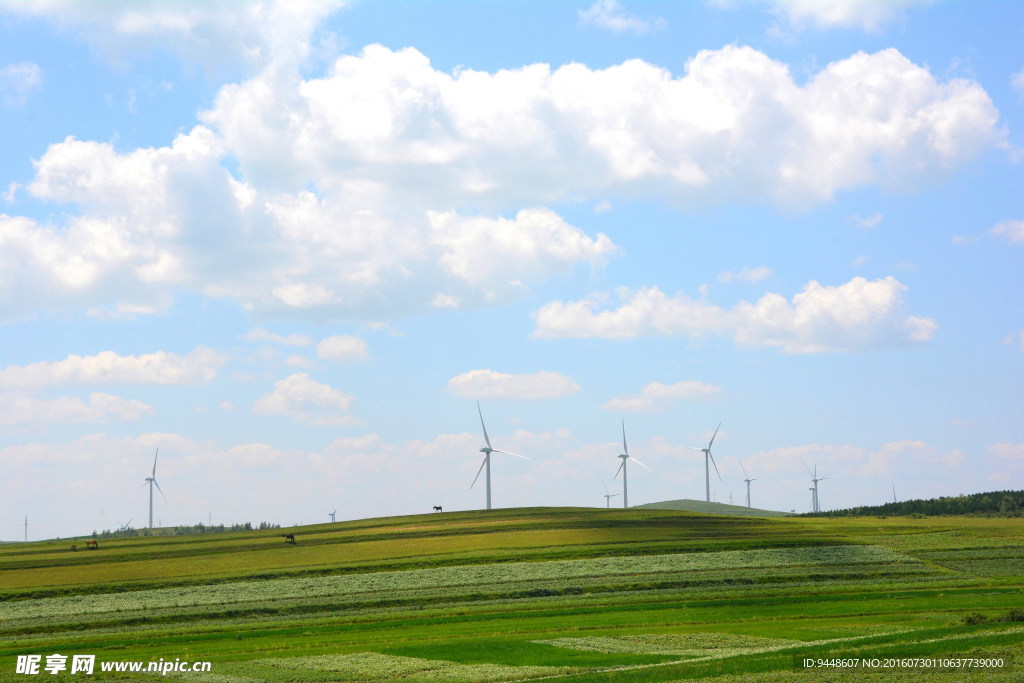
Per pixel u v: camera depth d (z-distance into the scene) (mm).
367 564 117250
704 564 110375
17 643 74250
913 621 68250
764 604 81750
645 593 93312
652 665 52344
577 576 104750
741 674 48344
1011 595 81312
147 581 108812
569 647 61219
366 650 62656
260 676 54406
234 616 86812
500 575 106812
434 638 67625
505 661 56906
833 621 70125
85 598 99312
